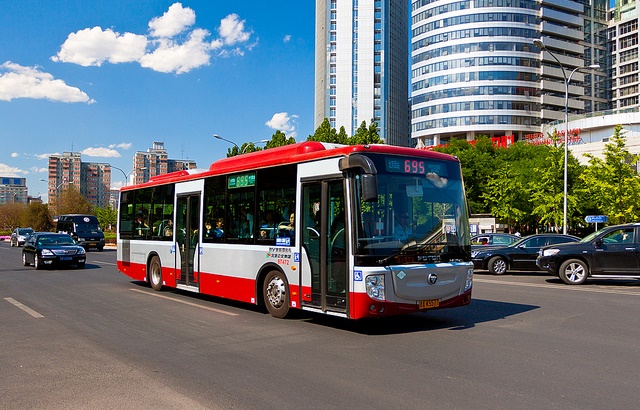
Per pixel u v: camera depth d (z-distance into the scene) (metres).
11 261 28.33
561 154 36.81
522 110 97.38
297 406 5.09
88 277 18.75
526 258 20.23
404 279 8.20
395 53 130.12
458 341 7.93
